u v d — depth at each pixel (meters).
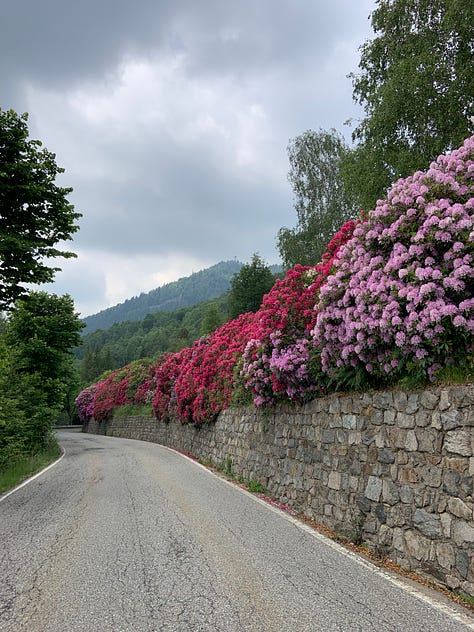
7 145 10.19
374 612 3.78
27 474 14.09
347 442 6.79
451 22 16.09
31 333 24.16
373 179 18.81
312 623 3.57
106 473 13.47
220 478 12.43
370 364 6.23
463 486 4.44
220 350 18.09
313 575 4.70
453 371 4.92
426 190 5.66
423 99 17.11
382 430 5.92
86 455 20.73
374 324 5.69
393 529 5.43
